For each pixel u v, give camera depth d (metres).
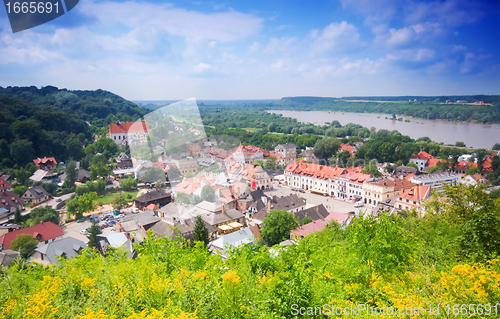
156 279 5.98
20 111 101.19
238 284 5.44
